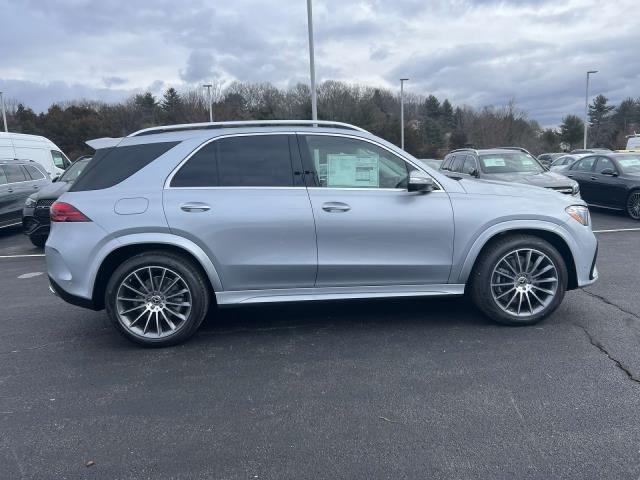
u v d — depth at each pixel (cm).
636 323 483
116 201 442
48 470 286
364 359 421
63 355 448
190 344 464
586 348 429
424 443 303
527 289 479
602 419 322
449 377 384
